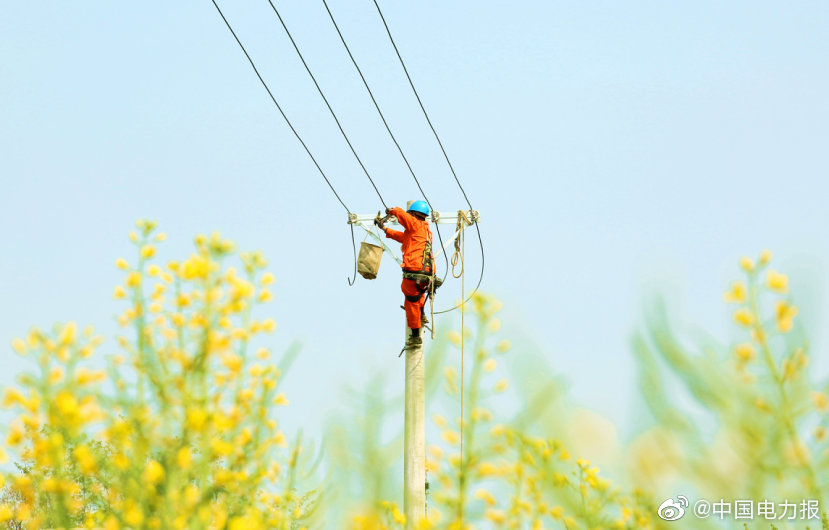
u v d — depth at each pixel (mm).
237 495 8508
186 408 7938
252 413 8352
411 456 21984
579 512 8555
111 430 7742
